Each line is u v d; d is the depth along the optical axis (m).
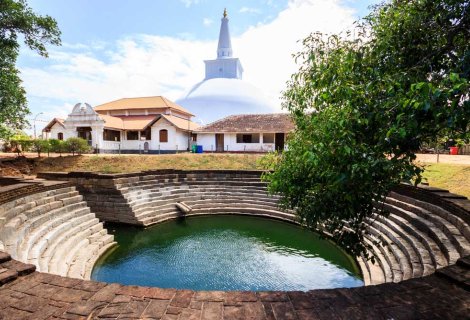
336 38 5.28
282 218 14.35
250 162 22.20
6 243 6.76
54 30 17.23
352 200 5.14
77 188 13.82
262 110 55.62
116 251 10.41
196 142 33.75
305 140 5.79
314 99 5.46
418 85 3.04
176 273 8.72
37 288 3.64
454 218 7.48
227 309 3.24
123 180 14.29
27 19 16.19
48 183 10.63
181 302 3.36
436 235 7.41
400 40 4.68
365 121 4.07
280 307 3.26
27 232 7.98
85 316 3.11
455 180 12.55
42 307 3.27
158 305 3.30
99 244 10.11
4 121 18.27
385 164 3.98
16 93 17.47
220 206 15.76
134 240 11.53
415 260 7.28
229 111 53.53
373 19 5.10
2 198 8.16
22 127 19.47
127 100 39.09
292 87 6.39
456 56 4.45
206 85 58.78
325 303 3.31
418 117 3.67
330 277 8.52
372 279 7.67
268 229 13.06
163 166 21.36
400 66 4.77
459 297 3.37
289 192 6.63
